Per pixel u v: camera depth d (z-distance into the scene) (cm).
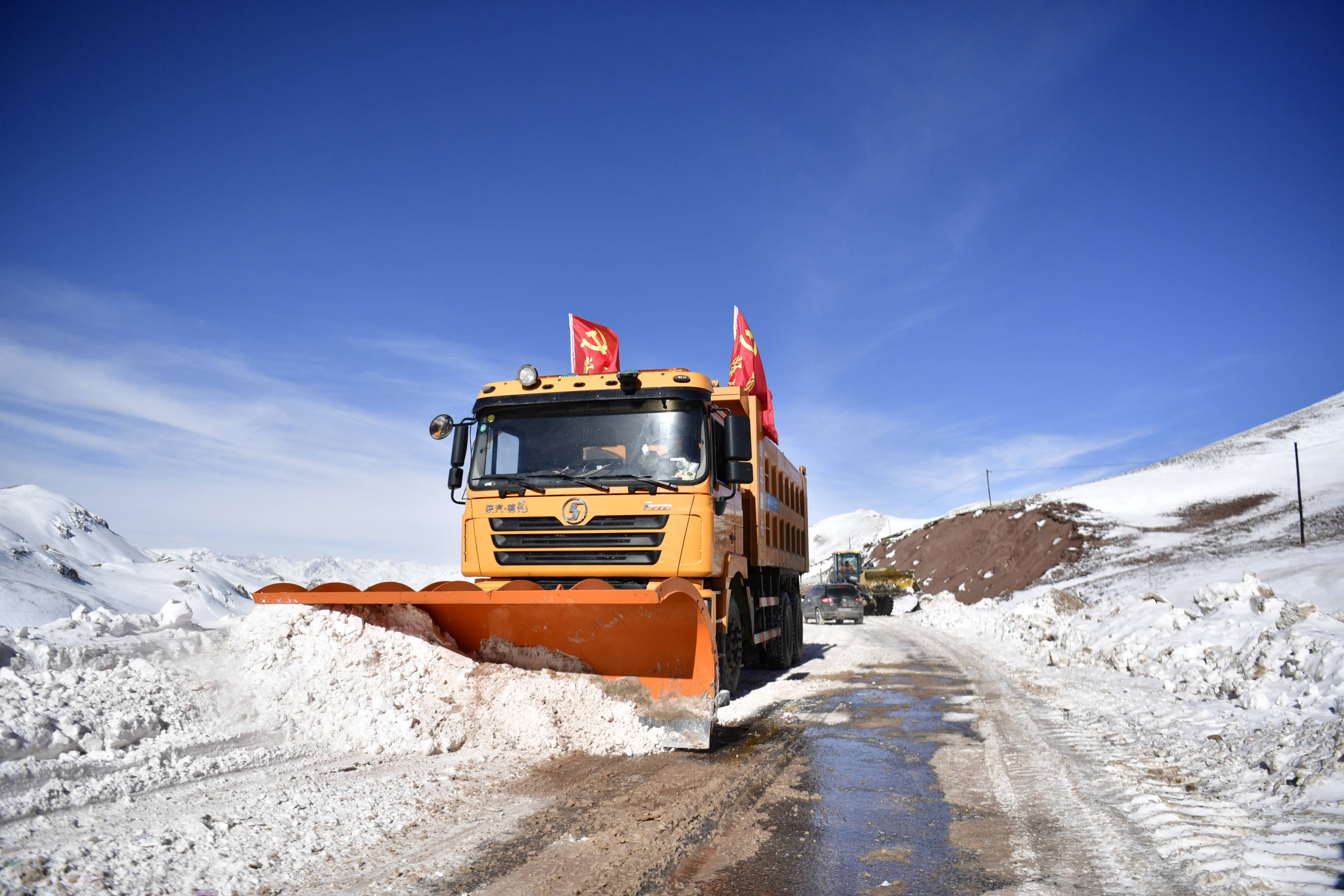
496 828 436
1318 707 700
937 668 1359
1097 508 5903
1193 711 791
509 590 639
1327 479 5681
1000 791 533
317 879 352
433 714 636
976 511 6812
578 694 662
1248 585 1262
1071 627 1623
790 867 387
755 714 866
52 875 325
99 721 513
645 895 347
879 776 580
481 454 791
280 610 665
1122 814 469
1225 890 343
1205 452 8475
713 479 746
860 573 4447
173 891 327
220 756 537
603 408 774
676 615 642
